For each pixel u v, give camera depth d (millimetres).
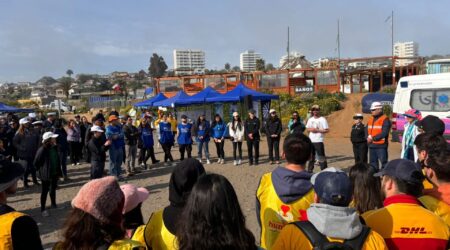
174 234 2402
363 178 3037
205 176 2004
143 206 8031
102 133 9406
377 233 2180
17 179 2543
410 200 2428
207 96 21469
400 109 11969
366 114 23750
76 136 14289
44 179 7680
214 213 1871
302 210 2869
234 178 10555
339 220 2066
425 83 11438
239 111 24500
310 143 3049
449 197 2682
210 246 1839
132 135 11430
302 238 2125
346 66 40000
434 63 27703
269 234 2957
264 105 22609
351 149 15742
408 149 7684
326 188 2158
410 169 2457
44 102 100750
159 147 18750
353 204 3051
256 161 12727
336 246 2012
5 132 11961
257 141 12625
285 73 37094
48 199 9156
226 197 1908
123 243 2078
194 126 14055
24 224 2289
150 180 10852
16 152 11406
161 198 8703
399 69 37531
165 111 26547
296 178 2924
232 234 1873
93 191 2098
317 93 30812
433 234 2277
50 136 7738
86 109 68438
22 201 9055
